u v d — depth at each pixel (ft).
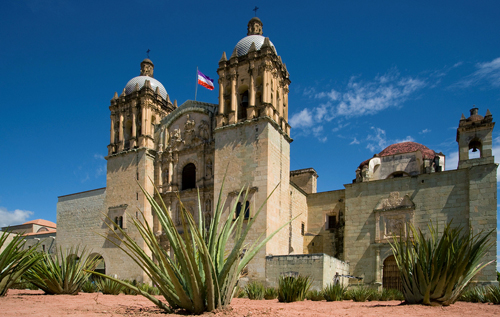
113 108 183.73
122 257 160.76
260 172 133.08
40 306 50.34
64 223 185.26
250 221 44.68
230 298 46.03
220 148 143.54
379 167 151.53
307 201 164.35
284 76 157.07
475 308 55.57
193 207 151.94
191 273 40.52
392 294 90.89
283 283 80.28
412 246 63.93
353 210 136.46
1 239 64.28
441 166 141.08
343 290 90.33
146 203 160.15
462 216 118.83
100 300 64.28
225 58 153.58
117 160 173.99
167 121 170.81
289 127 154.20
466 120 127.95
